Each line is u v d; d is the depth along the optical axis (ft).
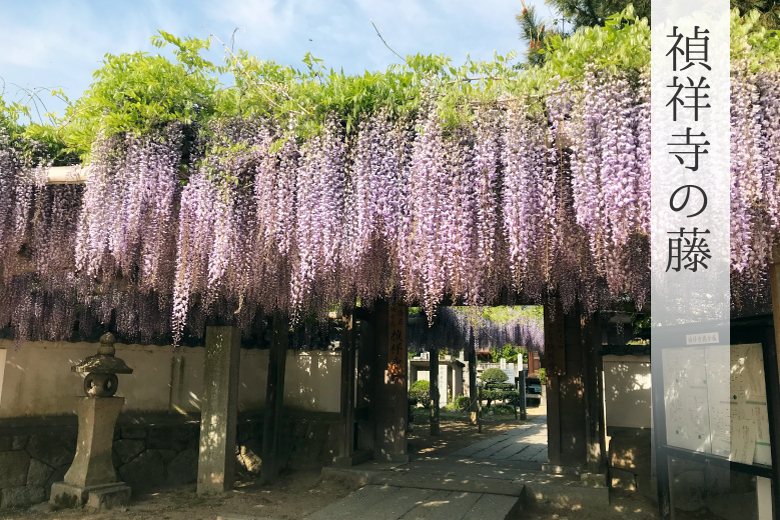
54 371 19.35
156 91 10.96
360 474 19.99
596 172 8.53
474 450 26.76
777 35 8.05
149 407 21.59
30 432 18.12
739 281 11.75
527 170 9.27
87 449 17.54
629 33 8.33
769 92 8.13
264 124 10.97
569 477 19.07
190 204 11.30
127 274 15.42
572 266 13.38
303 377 24.89
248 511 17.24
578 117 8.61
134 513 16.87
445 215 9.65
